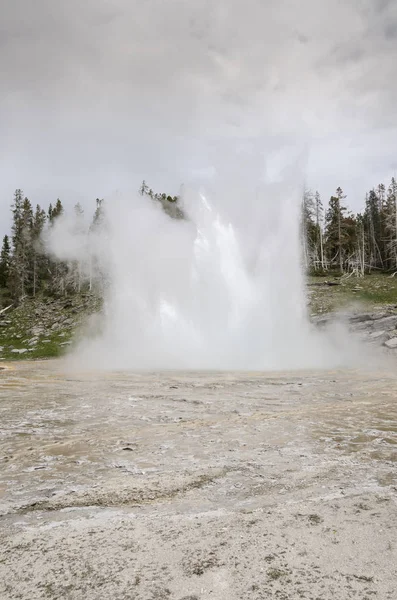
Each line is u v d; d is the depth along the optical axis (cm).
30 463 527
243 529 335
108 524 352
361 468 485
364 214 7238
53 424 769
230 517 359
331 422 750
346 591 250
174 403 998
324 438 630
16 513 378
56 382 1502
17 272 6619
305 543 309
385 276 5116
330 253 7012
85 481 459
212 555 295
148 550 305
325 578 263
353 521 344
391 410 862
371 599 242
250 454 553
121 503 397
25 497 415
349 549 299
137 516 367
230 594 249
